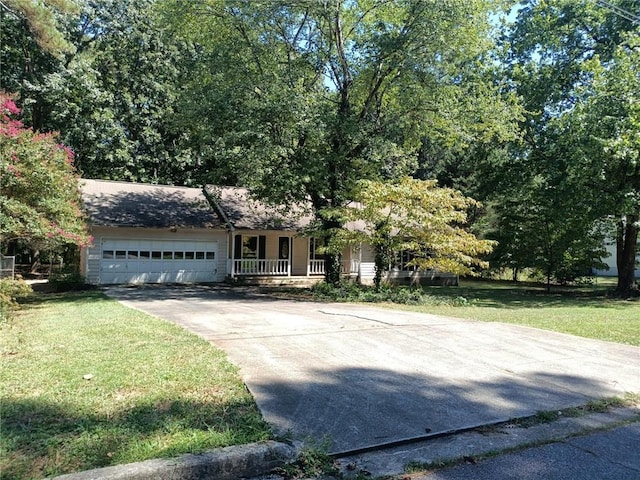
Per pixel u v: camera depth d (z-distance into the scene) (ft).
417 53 51.24
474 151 81.56
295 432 13.44
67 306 39.45
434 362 21.89
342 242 52.85
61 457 10.82
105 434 12.07
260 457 11.71
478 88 58.49
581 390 18.83
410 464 12.25
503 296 65.92
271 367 19.52
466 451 13.14
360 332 28.14
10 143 36.60
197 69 56.44
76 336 24.14
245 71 52.21
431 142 67.41
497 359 23.00
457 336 28.04
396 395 17.10
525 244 77.92
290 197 59.82
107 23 90.99
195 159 95.71
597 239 71.77
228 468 11.30
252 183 58.90
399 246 50.29
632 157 52.85
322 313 37.45
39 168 37.45
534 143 73.77
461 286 87.61
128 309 36.96
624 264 69.36
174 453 11.28
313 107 50.90
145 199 74.64
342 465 12.08
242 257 79.66
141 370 17.74
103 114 89.10
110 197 72.08
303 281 79.05
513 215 79.66
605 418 16.08
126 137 94.53
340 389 17.33
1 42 79.77
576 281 85.92
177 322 30.66
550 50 73.92
